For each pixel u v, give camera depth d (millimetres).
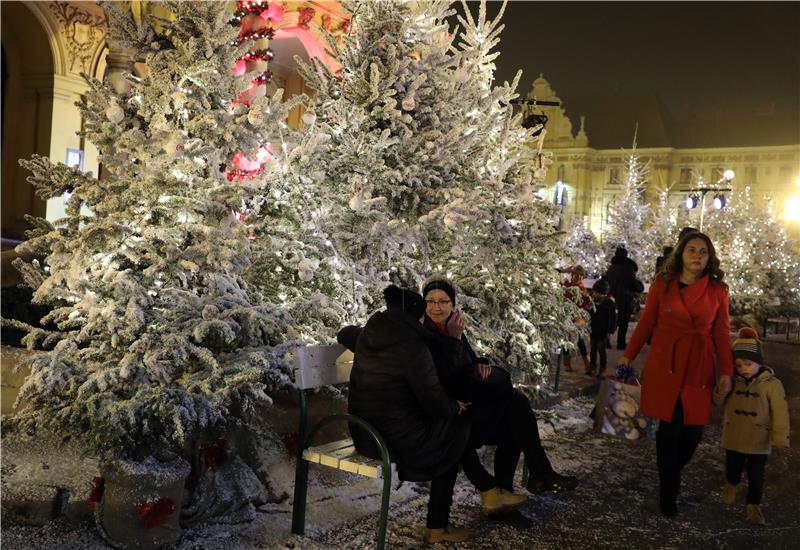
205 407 3723
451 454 4047
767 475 6168
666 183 70938
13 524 3986
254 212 4840
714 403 4914
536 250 6094
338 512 4500
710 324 4816
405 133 5730
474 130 5902
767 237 23328
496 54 6797
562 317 6742
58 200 15789
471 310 5941
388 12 5941
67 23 15453
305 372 4195
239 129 4391
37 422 3781
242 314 3967
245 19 5672
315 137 4898
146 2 7289
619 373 5094
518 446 4531
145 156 4219
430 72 5906
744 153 68688
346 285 5258
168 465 3811
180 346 3699
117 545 3732
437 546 4141
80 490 4145
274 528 4168
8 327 6051
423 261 5793
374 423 3943
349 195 5422
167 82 4430
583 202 72562
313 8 10703
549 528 4570
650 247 25500
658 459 4953
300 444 4152
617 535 4531
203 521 4109
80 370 3805
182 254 4008
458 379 4230
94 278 4062
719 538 4609
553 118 73375
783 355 15672
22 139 15656
